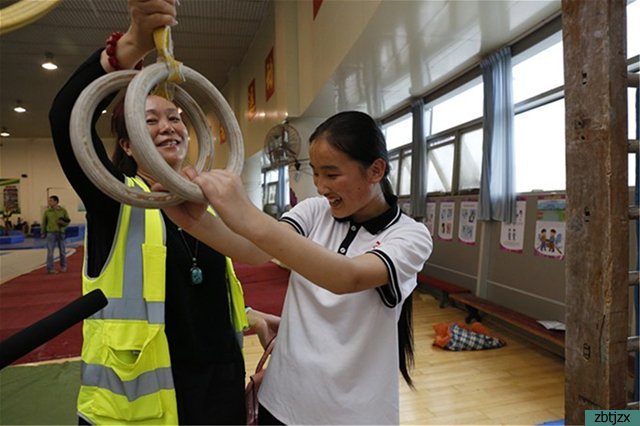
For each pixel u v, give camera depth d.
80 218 15.52
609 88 0.67
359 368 0.79
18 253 9.78
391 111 6.16
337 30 4.12
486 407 2.27
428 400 2.35
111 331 0.88
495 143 3.75
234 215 0.58
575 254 0.73
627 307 0.69
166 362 0.90
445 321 3.93
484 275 4.02
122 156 0.94
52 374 2.62
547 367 2.81
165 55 0.61
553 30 3.17
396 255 0.74
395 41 3.53
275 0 6.66
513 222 3.67
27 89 10.01
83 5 6.29
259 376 1.09
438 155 5.18
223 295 1.05
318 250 0.63
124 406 0.85
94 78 0.72
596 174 0.69
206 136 0.73
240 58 9.59
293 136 5.98
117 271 0.90
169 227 1.00
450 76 4.54
